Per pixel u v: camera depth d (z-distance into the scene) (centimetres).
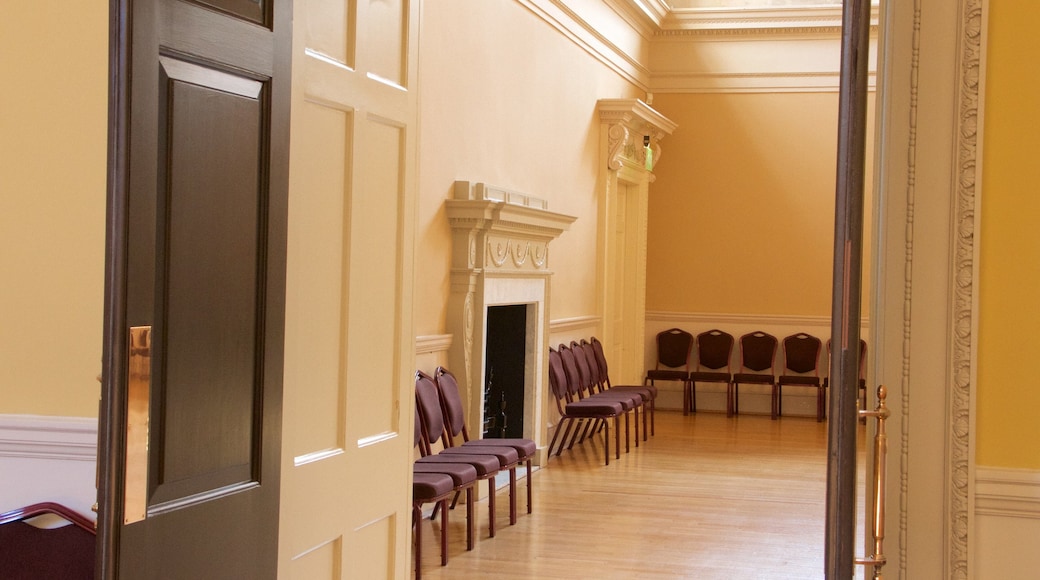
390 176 331
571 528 635
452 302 690
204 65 233
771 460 891
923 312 256
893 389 259
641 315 1181
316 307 291
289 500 278
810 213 1207
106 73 296
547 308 834
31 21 297
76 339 298
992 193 255
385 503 333
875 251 267
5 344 300
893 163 258
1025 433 255
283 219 262
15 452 301
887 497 260
